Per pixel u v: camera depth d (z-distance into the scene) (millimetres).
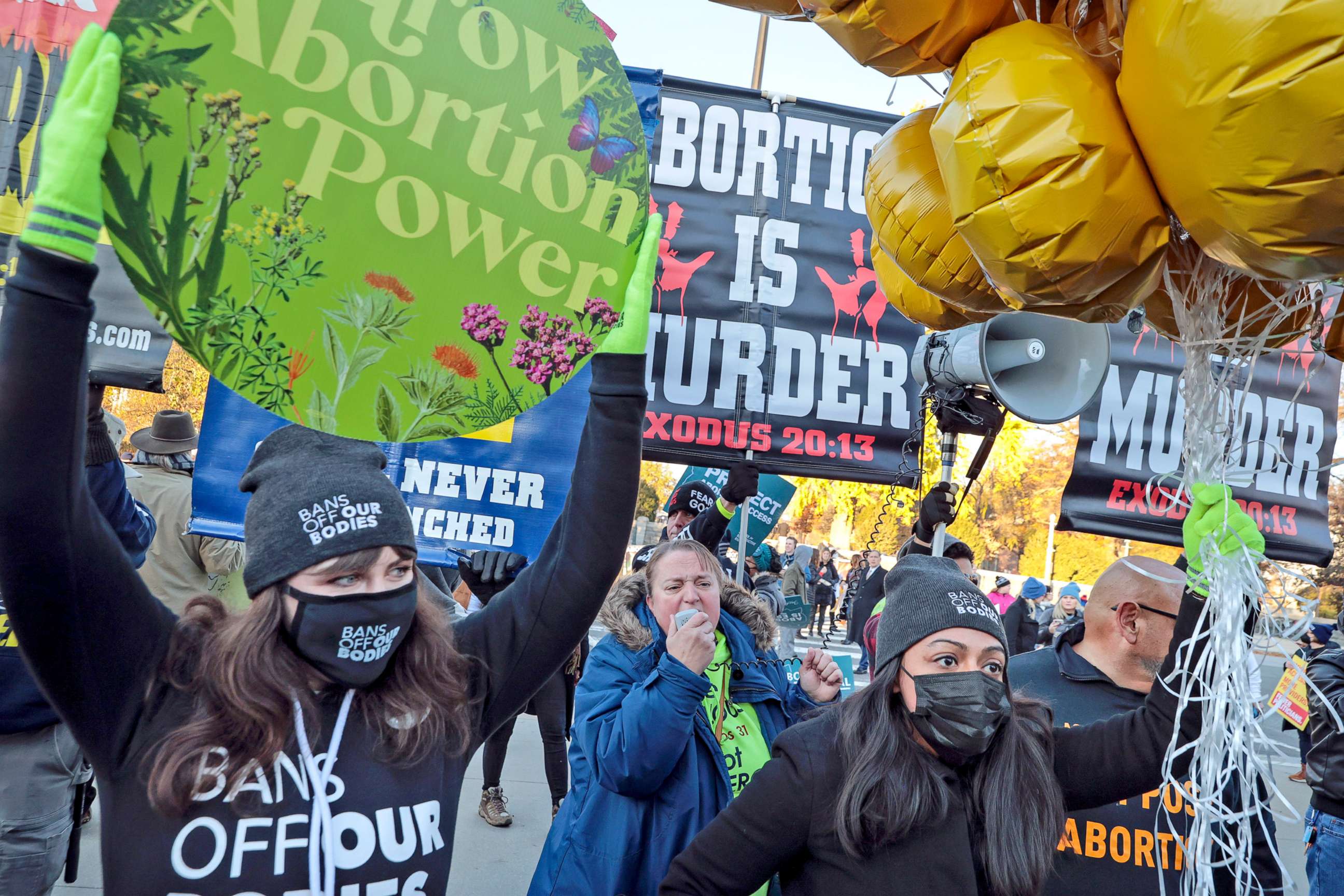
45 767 2465
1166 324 1796
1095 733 1890
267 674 1279
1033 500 26719
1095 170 1267
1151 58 1160
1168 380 4625
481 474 2854
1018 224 1302
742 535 4191
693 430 4277
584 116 1426
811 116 4445
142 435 4129
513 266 1380
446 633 1508
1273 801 5387
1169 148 1190
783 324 4359
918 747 1752
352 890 1280
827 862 1710
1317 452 4512
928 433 6156
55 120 1110
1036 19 1469
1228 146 1095
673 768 2188
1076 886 2133
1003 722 1771
